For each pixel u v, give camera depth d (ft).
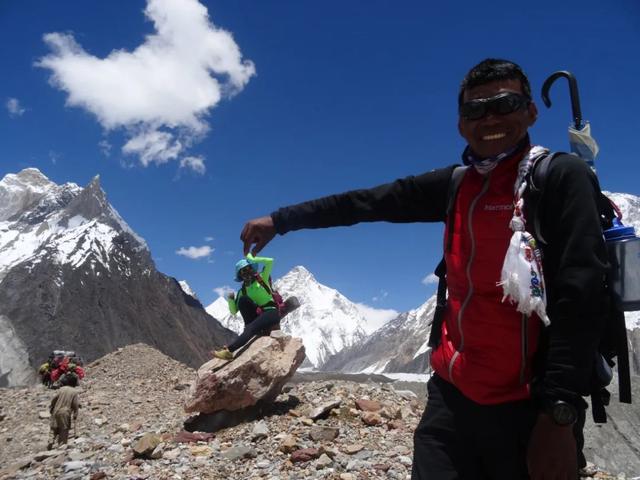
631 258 6.84
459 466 7.39
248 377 28.73
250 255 9.50
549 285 6.92
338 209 9.13
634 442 27.86
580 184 6.76
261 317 30.76
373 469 20.40
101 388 49.67
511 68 7.85
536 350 7.05
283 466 21.29
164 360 62.64
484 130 7.70
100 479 21.63
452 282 7.72
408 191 8.69
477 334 7.25
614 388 32.40
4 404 46.44
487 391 7.20
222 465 22.08
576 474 6.59
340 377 83.25
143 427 32.19
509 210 7.27
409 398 33.24
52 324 531.09
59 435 32.71
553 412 6.33
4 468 26.27
